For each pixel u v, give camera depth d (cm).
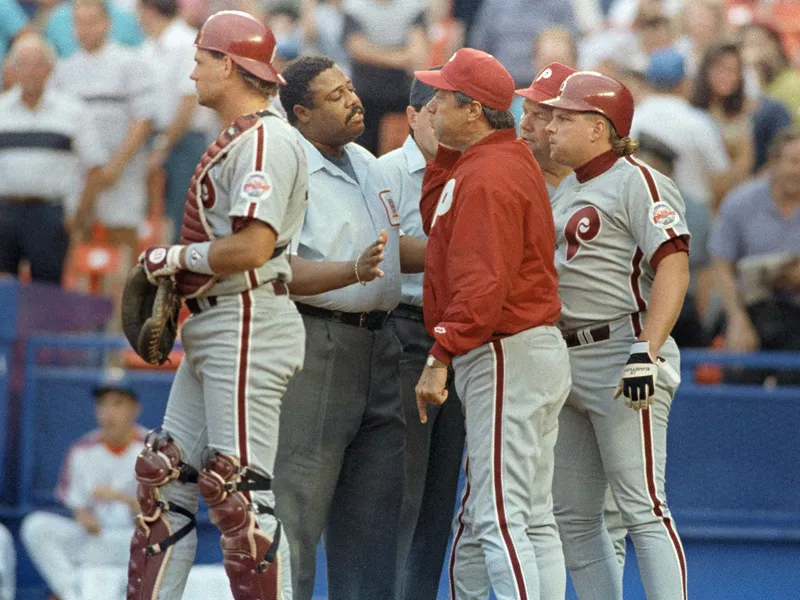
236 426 1454
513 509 1577
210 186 1466
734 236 2947
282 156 1452
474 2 4038
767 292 2853
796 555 2741
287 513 1727
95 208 3312
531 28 3753
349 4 3597
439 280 1598
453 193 1577
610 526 1881
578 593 1794
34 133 3156
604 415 1711
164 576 1495
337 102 1745
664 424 1723
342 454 1772
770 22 3997
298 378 1733
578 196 1723
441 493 1942
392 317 1906
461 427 1939
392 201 1816
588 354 1723
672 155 3141
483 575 1680
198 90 1503
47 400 2898
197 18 3912
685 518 2745
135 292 1516
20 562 2878
